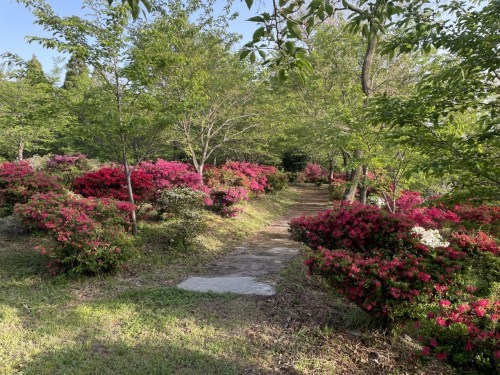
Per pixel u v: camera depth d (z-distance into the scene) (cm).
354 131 659
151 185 869
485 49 257
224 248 774
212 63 1025
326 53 1036
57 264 538
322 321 414
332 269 367
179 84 777
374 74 1020
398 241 429
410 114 302
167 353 339
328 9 178
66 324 387
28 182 827
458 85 289
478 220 511
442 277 348
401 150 613
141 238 725
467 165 266
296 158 3091
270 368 322
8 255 606
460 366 218
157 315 414
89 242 525
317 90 1085
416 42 279
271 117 1229
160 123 673
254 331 388
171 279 557
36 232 701
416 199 789
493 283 448
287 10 178
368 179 736
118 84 692
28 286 492
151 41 712
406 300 348
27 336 359
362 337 378
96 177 852
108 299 462
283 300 467
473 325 217
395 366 333
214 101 1092
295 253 742
